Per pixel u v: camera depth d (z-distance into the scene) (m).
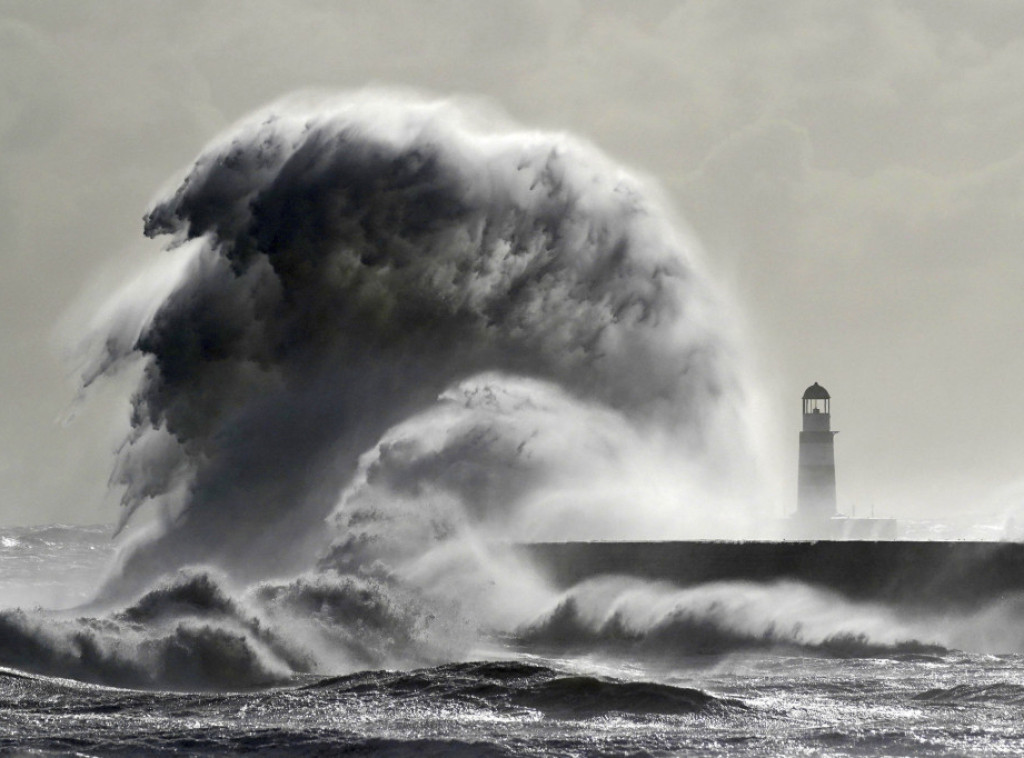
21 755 54.09
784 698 68.19
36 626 78.06
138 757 54.12
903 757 53.97
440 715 62.66
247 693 69.12
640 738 56.94
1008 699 67.69
